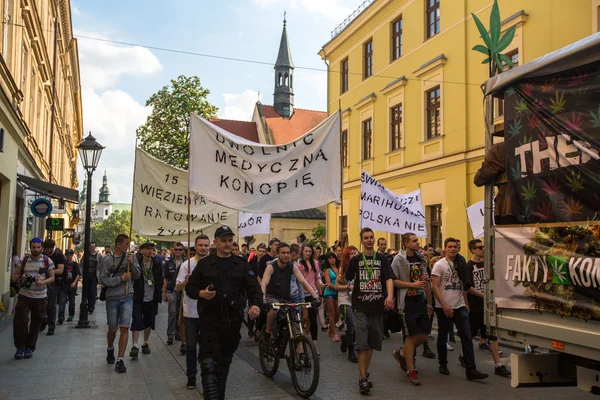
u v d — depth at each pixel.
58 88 30.23
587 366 3.87
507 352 9.03
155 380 6.98
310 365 6.19
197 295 5.22
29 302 8.43
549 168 4.11
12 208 14.30
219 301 5.23
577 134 3.87
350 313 8.43
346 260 8.45
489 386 6.71
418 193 12.56
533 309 4.14
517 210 4.43
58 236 34.31
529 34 15.53
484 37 6.25
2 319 12.48
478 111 17.52
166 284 9.58
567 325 3.82
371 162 24.02
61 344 9.71
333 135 8.06
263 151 7.84
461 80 18.27
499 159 4.73
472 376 7.01
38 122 21.72
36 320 8.53
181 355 8.77
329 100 28.31
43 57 21.23
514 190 4.47
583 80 3.86
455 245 7.20
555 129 4.07
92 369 7.60
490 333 4.64
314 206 7.88
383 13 23.27
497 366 7.34
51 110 25.80
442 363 7.42
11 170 13.99
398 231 11.97
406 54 21.55
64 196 18.16
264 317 7.50
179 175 9.70
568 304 3.81
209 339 5.17
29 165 18.55
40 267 8.55
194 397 6.18
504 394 6.32
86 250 12.27
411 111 21.08
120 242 7.59
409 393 6.38
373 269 6.53
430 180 19.81
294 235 41.88
